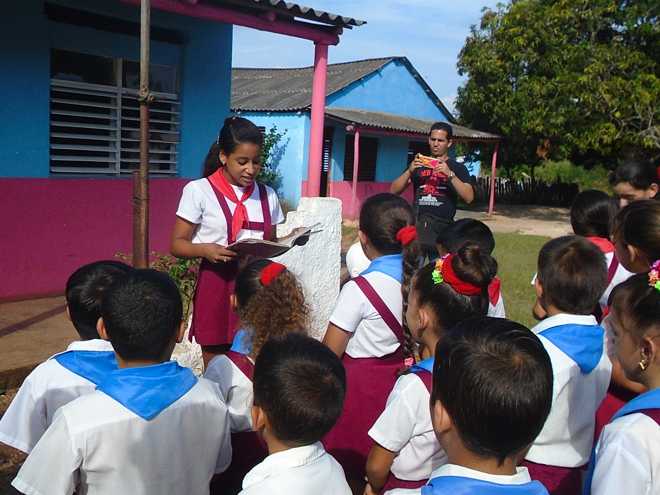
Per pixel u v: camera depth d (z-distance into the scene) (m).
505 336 1.45
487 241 2.99
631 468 1.53
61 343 4.64
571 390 2.10
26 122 5.71
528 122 17.84
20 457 3.36
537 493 1.40
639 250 2.36
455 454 1.46
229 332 3.13
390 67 18.81
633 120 16.98
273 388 1.61
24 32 5.58
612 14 17.19
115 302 1.79
